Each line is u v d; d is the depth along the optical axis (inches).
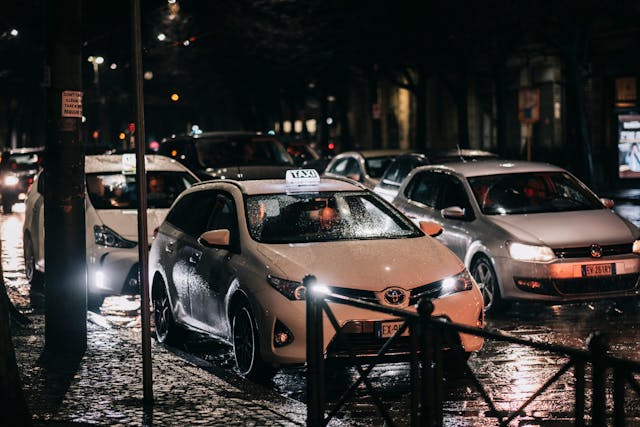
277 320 355.9
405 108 2246.6
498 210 529.0
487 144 1872.5
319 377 267.7
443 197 562.3
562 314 500.7
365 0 1488.7
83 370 363.6
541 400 329.4
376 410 325.1
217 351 433.7
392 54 1557.6
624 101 1485.0
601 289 487.5
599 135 1517.0
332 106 2640.3
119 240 544.4
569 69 1255.5
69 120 390.3
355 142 2517.2
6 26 1422.2
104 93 2193.7
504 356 400.5
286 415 299.0
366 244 383.6
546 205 534.6
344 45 1599.4
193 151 880.9
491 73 1828.2
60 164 391.5
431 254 380.2
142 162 312.3
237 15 1785.2
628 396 331.6
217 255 398.0
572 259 485.4
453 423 304.2
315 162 1048.2
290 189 414.9
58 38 383.6
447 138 2018.9
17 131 2591.0
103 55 1585.9
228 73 2188.7
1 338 264.1
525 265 487.8
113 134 3115.2
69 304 395.2
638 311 505.4
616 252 491.2
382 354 246.4
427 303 228.1
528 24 1270.9
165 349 405.7
